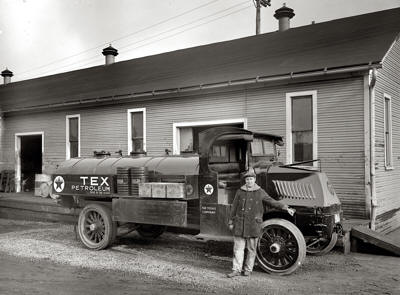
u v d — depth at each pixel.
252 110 11.44
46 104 15.90
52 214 12.81
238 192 6.42
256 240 6.38
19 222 12.84
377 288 5.84
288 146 10.77
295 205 6.84
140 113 13.95
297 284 5.98
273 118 11.06
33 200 13.59
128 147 14.05
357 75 9.75
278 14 15.43
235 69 12.31
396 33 10.62
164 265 7.05
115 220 8.12
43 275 6.47
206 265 7.06
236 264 6.36
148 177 8.12
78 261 7.38
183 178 7.68
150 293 5.54
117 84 15.32
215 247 8.61
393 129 11.42
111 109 14.59
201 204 7.16
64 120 16.11
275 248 6.41
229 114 11.86
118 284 5.96
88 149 15.22
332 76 10.07
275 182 7.08
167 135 13.12
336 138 10.07
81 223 8.68
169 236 9.88
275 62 11.66
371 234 7.99
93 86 16.33
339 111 10.05
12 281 6.12
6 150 18.23
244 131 7.62
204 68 13.58
